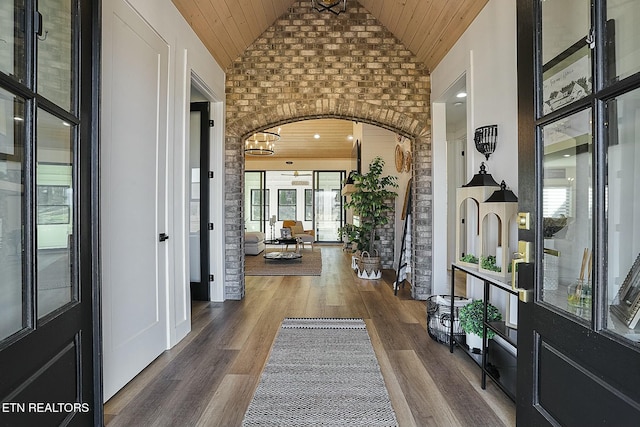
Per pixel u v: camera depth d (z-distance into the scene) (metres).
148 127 2.47
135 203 2.30
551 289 1.31
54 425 1.24
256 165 11.88
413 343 2.92
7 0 1.10
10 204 1.13
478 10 2.89
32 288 1.15
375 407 1.96
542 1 1.35
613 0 1.04
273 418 1.86
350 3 4.23
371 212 5.94
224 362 2.55
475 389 2.16
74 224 1.40
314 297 4.48
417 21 3.62
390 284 5.27
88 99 1.51
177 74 2.92
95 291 1.55
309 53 4.23
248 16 3.72
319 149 10.83
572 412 1.13
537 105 1.35
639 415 0.87
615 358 0.96
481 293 2.93
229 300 4.32
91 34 1.54
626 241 1.05
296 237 9.90
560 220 1.29
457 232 2.70
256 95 4.25
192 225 4.31
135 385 2.21
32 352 1.12
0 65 1.07
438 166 4.22
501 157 2.55
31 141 1.15
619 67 1.03
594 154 1.07
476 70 2.96
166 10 2.70
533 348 1.35
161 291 2.68
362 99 4.23
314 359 2.60
